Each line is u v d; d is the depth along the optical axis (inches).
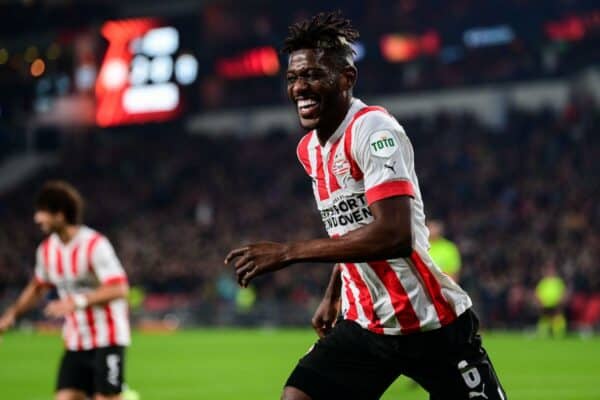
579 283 1817.2
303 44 314.8
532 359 1198.3
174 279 2265.0
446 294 328.2
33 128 3316.9
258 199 2672.2
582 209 2124.8
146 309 2169.0
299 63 313.4
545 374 1009.5
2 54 3373.5
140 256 2447.1
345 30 316.5
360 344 333.4
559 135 2481.5
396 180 301.9
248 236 2468.0
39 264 547.5
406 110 2856.8
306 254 295.3
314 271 2108.8
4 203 2903.5
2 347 1510.8
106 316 519.8
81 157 3122.5
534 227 2106.3
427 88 2822.3
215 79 3122.5
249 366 1151.0
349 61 317.7
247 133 3085.6
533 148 2472.9
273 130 2972.4
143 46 3174.2
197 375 1040.8
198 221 2642.7
